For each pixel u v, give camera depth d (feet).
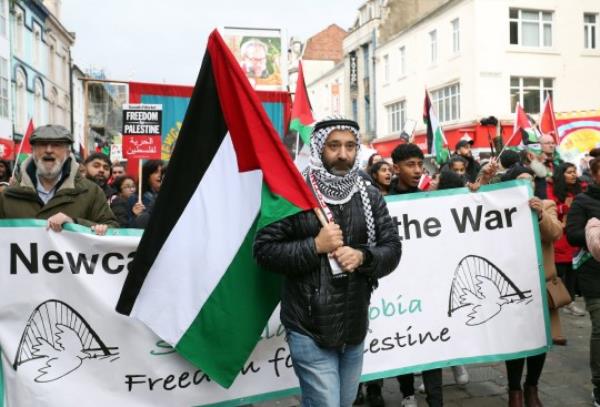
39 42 99.96
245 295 10.11
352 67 128.47
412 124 34.27
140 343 10.74
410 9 111.04
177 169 9.93
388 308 12.65
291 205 8.82
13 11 84.94
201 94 9.78
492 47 80.23
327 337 8.71
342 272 8.82
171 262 10.00
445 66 88.22
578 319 22.52
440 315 12.95
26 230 10.33
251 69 44.88
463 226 13.17
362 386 14.74
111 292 10.70
